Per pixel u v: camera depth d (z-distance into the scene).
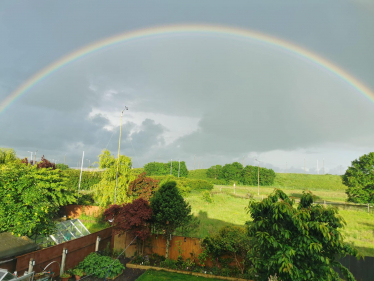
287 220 7.43
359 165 38.31
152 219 15.16
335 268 11.92
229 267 13.54
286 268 6.53
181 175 93.94
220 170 89.25
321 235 7.02
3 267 9.98
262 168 81.69
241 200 42.62
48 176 21.34
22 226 12.93
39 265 11.27
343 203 41.09
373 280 11.55
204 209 31.73
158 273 13.36
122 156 26.52
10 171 14.25
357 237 20.69
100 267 12.73
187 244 14.81
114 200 23.45
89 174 49.38
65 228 16.28
